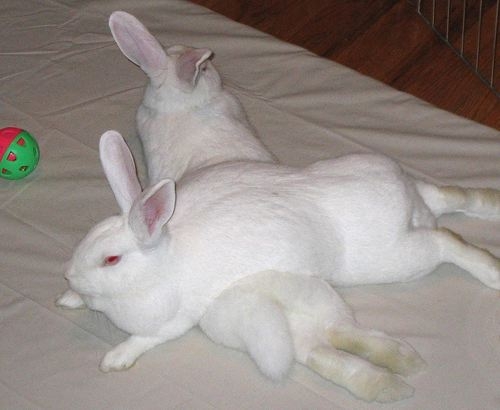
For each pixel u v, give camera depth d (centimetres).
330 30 180
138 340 125
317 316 122
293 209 120
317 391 123
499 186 144
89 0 176
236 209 120
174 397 124
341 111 156
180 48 143
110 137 117
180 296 120
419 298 132
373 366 121
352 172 125
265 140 152
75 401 124
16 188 146
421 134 152
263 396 123
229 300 118
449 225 139
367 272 126
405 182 127
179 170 136
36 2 175
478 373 125
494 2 180
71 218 142
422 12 180
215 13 174
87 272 117
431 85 169
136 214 113
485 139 151
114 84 162
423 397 122
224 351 127
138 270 117
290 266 119
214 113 139
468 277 133
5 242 139
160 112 140
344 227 122
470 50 173
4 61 165
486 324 129
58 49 167
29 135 146
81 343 129
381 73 172
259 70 163
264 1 186
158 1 176
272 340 116
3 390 125
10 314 132
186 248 118
